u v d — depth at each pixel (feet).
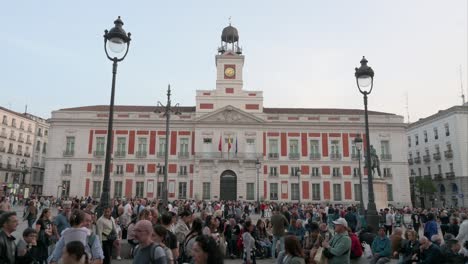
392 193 184.03
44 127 256.93
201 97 191.52
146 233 17.69
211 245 15.43
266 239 52.95
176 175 182.70
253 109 191.52
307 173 184.85
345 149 187.42
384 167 186.09
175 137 186.60
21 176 229.66
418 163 229.25
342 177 184.65
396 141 188.75
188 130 187.73
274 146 187.73
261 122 187.11
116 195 180.75
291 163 185.47
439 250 31.01
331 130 189.16
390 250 36.37
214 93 192.24
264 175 183.62
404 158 187.11
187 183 182.29
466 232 39.24
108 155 38.63
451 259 31.58
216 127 186.39
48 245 31.71
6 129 220.02
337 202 182.09
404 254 35.29
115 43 41.01
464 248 36.81
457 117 195.62
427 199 218.18
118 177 182.50
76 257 15.31
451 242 32.14
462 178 189.67
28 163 239.30
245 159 182.60
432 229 49.60
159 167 176.35
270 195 182.39
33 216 44.93
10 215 22.24
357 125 188.24
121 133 186.39
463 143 192.75
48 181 181.27
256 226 54.13
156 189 181.57
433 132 215.31
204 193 180.34
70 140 185.78
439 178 205.16
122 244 43.24
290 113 193.98
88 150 184.24
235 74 194.29
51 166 182.50
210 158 181.98
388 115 191.42
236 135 186.50
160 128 187.21
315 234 37.78
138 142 186.09
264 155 185.68
